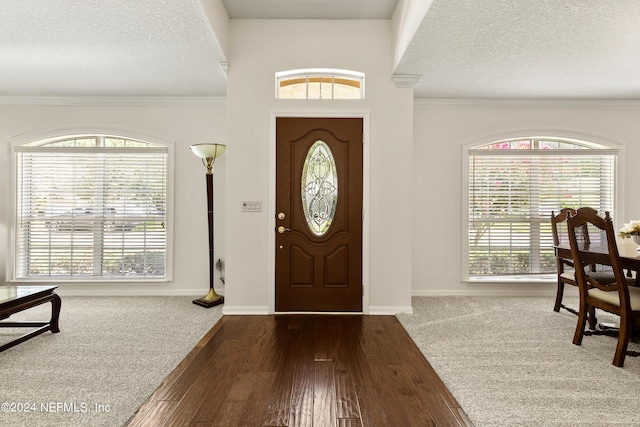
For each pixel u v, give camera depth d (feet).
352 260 12.23
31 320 11.64
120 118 14.96
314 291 12.21
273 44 12.03
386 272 12.21
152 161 15.06
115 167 14.99
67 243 14.96
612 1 7.74
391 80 12.16
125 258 15.03
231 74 11.99
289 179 12.16
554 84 13.19
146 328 10.81
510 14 8.29
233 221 12.07
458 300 14.08
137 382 7.48
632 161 15.10
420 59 10.85
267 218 12.11
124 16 8.84
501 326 11.02
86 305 13.32
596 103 14.98
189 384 7.43
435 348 9.33
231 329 10.72
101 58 11.28
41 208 14.92
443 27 8.89
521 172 15.17
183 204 14.97
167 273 14.92
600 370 8.10
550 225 15.15
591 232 14.85
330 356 8.82
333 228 12.21
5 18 8.88
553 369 8.14
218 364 8.37
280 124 12.13
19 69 12.09
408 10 9.89
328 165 12.24
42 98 14.75
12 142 14.82
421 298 14.39
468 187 15.02
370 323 11.31
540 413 6.41
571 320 11.61
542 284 14.99
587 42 9.74
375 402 6.77
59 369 8.09
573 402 6.77
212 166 14.37
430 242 15.03
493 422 6.14
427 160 15.03
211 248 13.71
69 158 14.97
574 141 15.30
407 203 12.19
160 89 14.08
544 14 8.30
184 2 8.30
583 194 15.17
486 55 10.59
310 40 12.07
